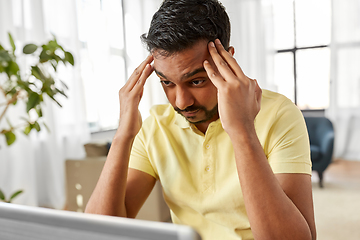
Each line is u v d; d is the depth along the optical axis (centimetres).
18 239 29
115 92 541
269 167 66
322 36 528
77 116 421
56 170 382
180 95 71
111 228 25
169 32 65
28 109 178
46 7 390
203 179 82
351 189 355
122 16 557
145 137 93
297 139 75
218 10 72
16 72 183
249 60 551
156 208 259
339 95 512
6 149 330
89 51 473
